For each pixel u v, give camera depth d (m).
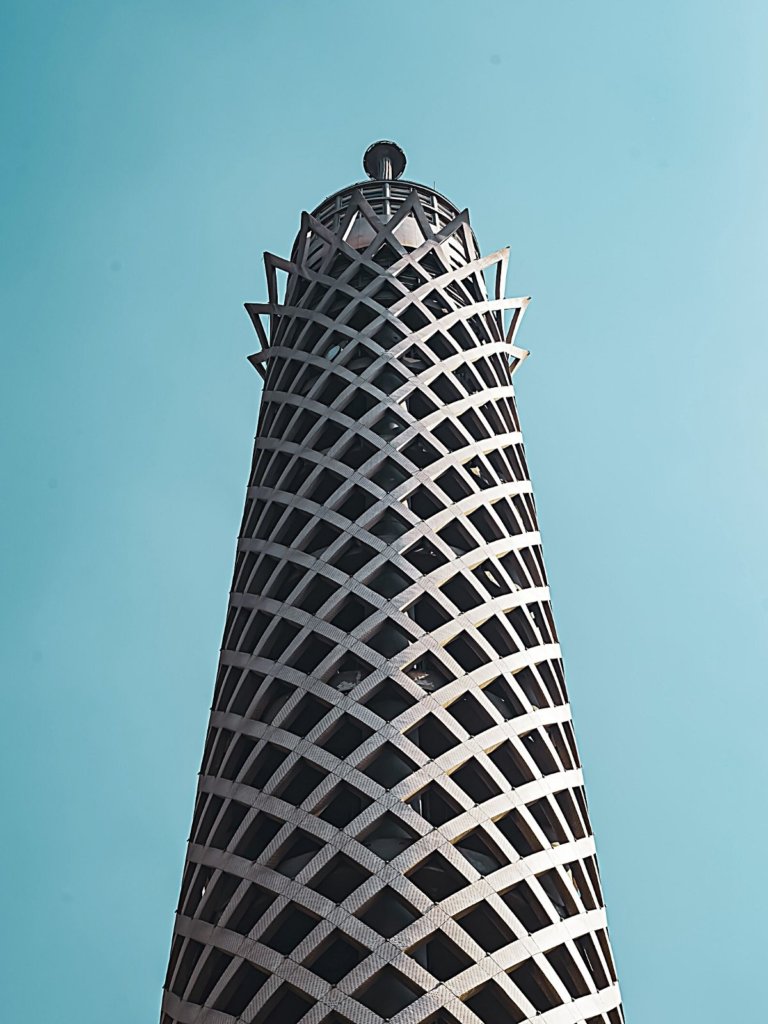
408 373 53.00
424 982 32.84
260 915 38.09
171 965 38.44
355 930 34.12
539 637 45.34
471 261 65.25
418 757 38.44
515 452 53.91
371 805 37.12
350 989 32.84
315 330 57.81
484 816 37.34
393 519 46.78
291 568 46.22
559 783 40.41
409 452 50.78
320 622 43.09
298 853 38.72
